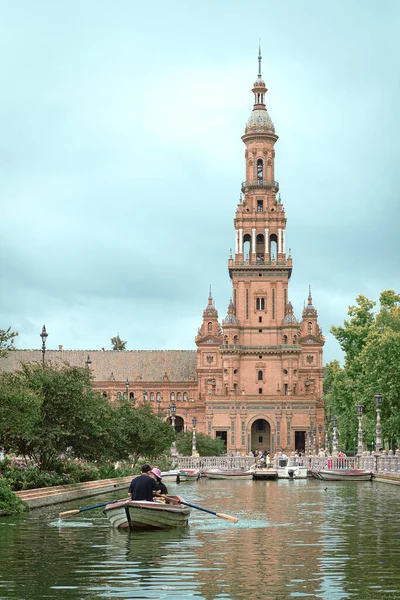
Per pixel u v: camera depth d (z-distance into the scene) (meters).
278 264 189.38
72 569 26.19
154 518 36.31
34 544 31.97
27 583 23.77
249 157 195.50
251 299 189.38
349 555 29.27
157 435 95.50
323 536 35.12
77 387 59.31
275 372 187.25
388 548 31.11
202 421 195.50
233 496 64.94
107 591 22.64
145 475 37.88
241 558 28.56
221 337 196.75
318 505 53.56
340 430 143.75
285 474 103.75
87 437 60.19
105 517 42.81
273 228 191.50
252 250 190.75
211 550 30.53
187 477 99.50
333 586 23.34
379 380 100.31
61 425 59.16
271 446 182.88
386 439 109.56
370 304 129.62
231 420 184.00
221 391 193.00
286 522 41.53
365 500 58.22
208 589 22.98
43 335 66.25
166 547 31.38
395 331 110.00
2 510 43.16
